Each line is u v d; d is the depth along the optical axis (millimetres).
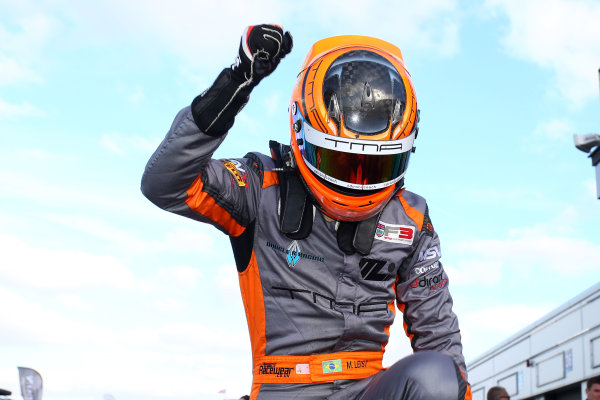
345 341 1974
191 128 1733
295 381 1937
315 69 2047
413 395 1565
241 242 2006
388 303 2076
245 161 2025
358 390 1870
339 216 1969
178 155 1742
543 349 7906
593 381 4742
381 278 2039
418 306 2195
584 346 6742
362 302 2008
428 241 2186
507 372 9133
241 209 1939
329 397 1886
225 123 1751
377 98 1947
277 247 1977
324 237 1990
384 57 2064
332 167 1917
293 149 2029
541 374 7906
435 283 2197
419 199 2207
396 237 2078
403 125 1968
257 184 1995
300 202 1976
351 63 2002
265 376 1968
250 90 1759
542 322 8031
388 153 1929
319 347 1949
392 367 1674
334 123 1920
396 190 2082
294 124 2027
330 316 1958
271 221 1980
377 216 2041
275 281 1971
